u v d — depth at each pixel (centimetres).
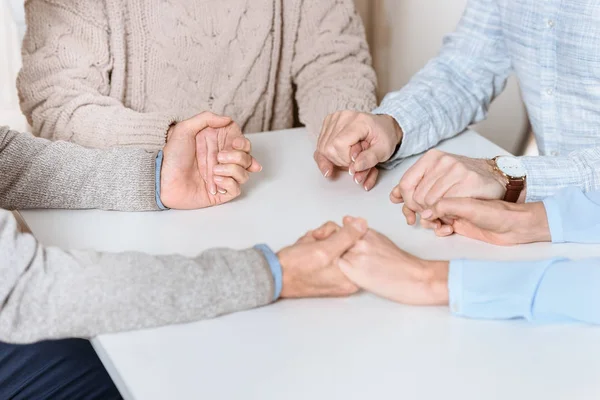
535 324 84
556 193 110
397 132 127
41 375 110
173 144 111
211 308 84
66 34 137
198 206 110
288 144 132
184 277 85
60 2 136
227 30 148
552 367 76
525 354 78
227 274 86
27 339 82
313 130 139
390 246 92
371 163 117
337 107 145
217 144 115
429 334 82
